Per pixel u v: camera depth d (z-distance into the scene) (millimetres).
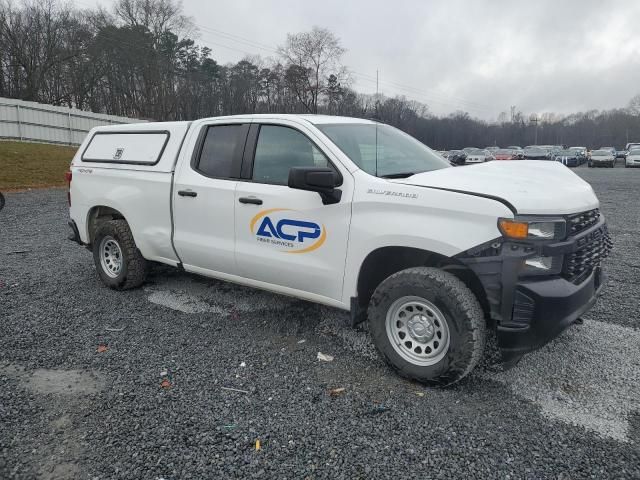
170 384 3502
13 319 4711
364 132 4352
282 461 2684
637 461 2660
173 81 61250
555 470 2598
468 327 3186
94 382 3531
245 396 3346
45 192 16172
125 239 5359
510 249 3070
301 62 64500
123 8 57875
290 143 4125
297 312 4922
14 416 3094
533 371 3670
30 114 26516
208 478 2549
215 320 4719
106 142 5730
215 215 4488
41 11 53719
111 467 2625
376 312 3588
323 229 3791
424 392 3402
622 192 16953
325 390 3430
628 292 5438
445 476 2566
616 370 3660
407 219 3373
